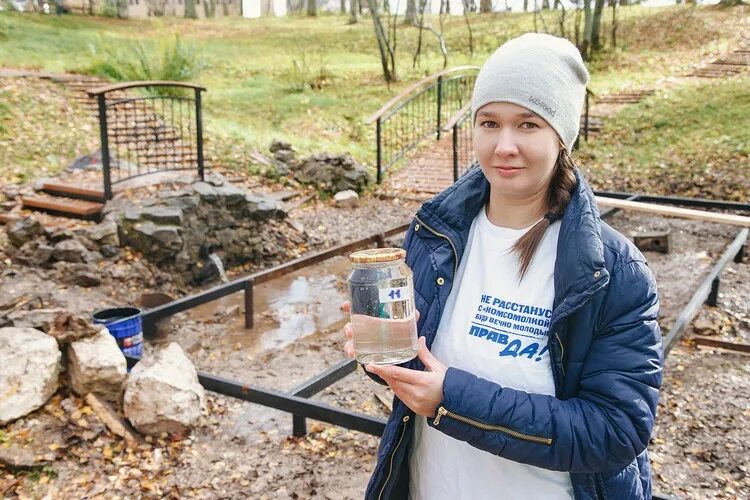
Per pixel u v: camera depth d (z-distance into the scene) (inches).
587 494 49.3
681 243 324.8
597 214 50.9
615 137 493.0
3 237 273.6
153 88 530.6
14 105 412.2
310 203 397.7
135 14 1041.5
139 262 270.4
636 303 48.3
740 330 224.7
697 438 159.3
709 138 453.4
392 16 1111.6
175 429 149.6
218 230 305.3
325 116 581.0
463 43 912.3
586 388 48.1
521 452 46.6
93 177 337.1
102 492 129.6
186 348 221.8
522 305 52.2
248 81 699.4
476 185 56.9
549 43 50.3
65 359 156.0
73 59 602.2
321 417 136.0
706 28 788.0
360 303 48.6
